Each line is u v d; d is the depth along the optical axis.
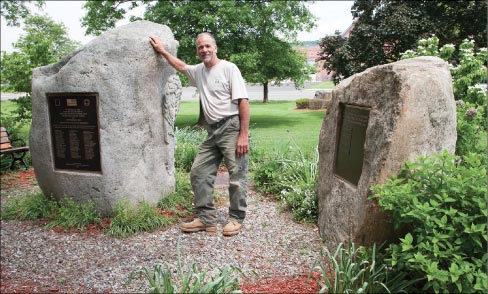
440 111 3.28
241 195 4.44
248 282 3.34
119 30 4.71
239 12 13.51
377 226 3.20
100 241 4.32
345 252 3.04
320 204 4.45
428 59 3.51
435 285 2.41
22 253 4.10
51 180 5.08
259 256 3.87
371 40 13.78
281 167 6.37
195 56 13.97
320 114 18.23
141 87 4.70
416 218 2.69
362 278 2.82
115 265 3.79
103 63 4.58
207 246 4.13
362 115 3.62
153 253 4.00
